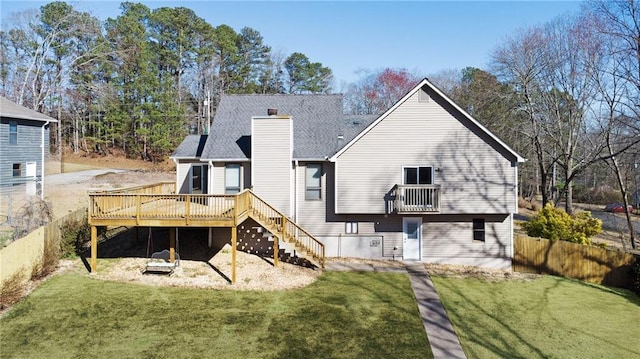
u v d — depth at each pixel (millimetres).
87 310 11992
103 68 43750
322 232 19000
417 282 15992
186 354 9922
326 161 18875
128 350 9984
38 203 19688
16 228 16359
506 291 15648
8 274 12367
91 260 15594
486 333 11906
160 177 40750
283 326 11609
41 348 9891
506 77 31359
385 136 17922
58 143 48906
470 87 42781
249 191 16672
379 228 18906
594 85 27734
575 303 14797
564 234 19938
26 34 37875
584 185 48656
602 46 26062
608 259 17641
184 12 50969
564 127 31562
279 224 17969
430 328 11992
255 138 18625
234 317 12039
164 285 14203
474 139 17797
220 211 15391
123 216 14734
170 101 46656
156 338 10617
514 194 17703
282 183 18641
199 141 21672
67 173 40000
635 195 44438
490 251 18625
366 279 16094
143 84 45500
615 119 25984
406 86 56625
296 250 17031
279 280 15336
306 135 20031
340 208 18047
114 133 49219
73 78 40812
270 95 22375
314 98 22172
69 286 13664
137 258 16531
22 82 37500
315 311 12750
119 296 13086
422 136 17891
